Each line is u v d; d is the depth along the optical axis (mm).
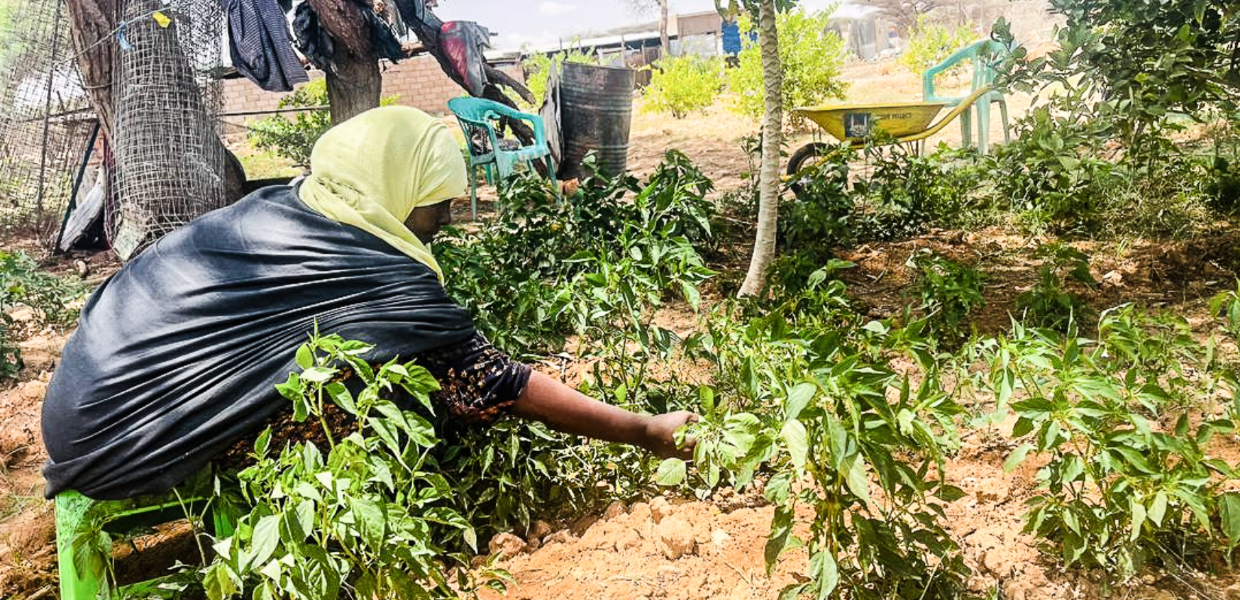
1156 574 2348
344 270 2369
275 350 2318
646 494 2906
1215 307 2674
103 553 2371
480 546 2791
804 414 1880
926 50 15039
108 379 2277
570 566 2578
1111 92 5594
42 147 7508
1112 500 2242
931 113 6879
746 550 2553
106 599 2391
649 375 3551
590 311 3268
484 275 4062
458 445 2867
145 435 2248
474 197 7793
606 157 7863
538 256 4887
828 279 4812
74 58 6938
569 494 2906
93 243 7500
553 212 5020
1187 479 2143
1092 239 5242
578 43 20641
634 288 3260
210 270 2379
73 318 5406
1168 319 2738
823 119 6887
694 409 3160
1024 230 5555
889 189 5992
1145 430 2121
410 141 2486
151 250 2525
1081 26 5500
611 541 2668
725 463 2115
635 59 23766
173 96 6766
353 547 1970
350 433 2393
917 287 4027
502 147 9180
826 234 5512
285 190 2598
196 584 2488
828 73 12055
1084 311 3873
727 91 16797
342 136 2480
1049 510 2285
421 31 8430
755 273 4625
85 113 7488
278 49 7445
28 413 4133
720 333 2785
